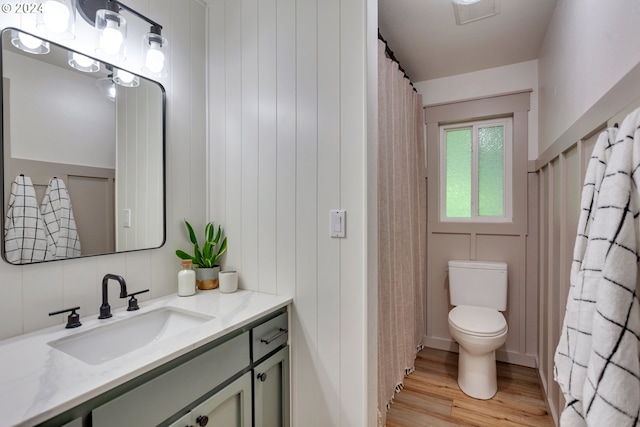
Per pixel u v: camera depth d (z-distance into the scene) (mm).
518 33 1975
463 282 2414
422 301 2572
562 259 1515
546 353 1902
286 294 1441
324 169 1339
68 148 1124
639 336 683
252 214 1541
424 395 1990
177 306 1297
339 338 1314
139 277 1367
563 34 1557
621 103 863
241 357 1143
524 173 2357
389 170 1836
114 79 1270
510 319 2424
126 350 1134
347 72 1280
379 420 1591
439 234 2664
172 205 1513
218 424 1055
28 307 1021
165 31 1467
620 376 672
